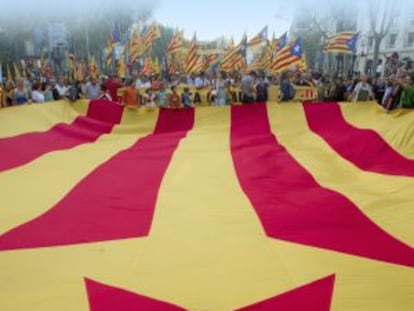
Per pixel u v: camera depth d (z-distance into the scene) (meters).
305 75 13.06
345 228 2.87
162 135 5.97
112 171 4.20
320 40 30.00
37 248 2.55
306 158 4.68
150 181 3.90
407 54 25.62
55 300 2.04
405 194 3.46
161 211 3.16
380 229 2.86
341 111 5.75
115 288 2.14
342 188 3.71
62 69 25.11
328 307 1.99
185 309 1.99
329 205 3.26
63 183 3.82
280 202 3.36
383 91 9.55
